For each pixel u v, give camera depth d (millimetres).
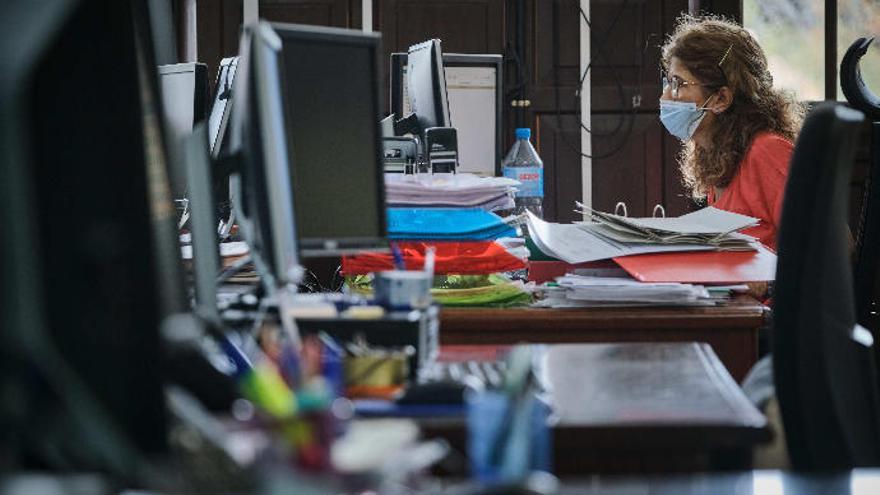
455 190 3146
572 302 2971
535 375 1883
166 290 1664
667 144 7277
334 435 1156
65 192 1088
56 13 930
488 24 7199
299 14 7133
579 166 7273
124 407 1104
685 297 2953
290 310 2070
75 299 1076
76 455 1066
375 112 2520
